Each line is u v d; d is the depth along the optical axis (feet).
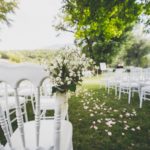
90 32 30.78
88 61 6.36
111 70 21.29
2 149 3.71
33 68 3.09
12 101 8.77
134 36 76.89
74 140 8.71
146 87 13.58
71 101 16.87
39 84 3.14
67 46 6.48
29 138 4.27
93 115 12.42
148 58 80.28
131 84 15.88
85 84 30.45
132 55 79.30
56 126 3.34
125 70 16.83
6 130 3.56
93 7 19.65
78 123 10.96
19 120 3.41
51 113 13.16
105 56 65.31
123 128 10.12
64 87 6.18
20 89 11.78
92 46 64.23
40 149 3.59
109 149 7.89
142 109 13.93
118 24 26.18
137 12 21.45
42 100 8.68
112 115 12.39
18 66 3.12
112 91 22.85
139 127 10.05
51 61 6.01
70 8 22.25
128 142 8.50
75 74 6.06
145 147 8.04
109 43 63.46
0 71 3.14
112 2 19.31
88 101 16.75
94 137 9.04
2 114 3.48
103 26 27.04
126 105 15.21
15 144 4.01
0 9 35.40
